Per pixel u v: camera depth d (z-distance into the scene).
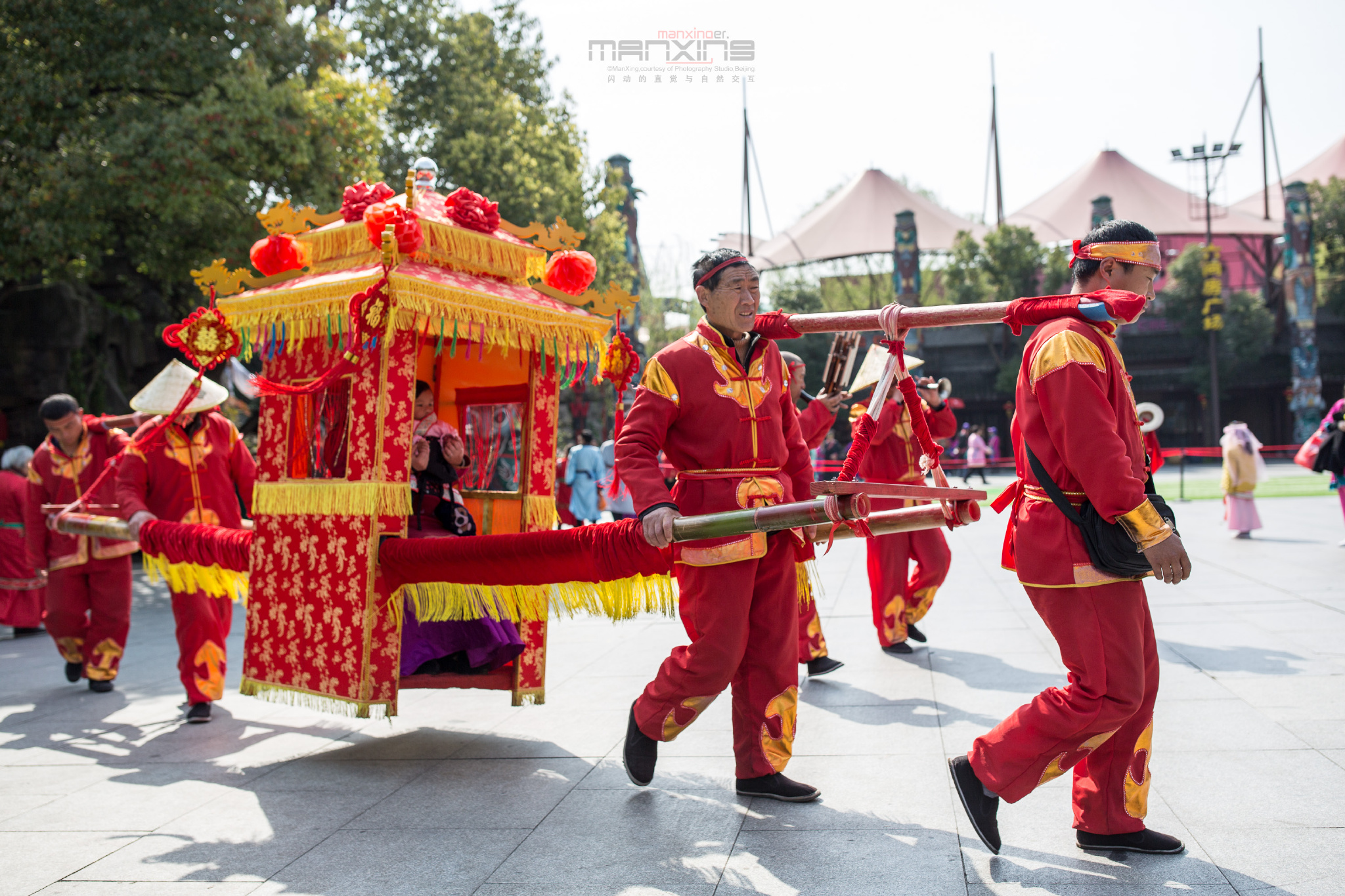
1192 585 7.18
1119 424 2.58
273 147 12.20
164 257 13.41
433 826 3.10
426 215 4.10
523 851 2.85
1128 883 2.46
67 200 11.45
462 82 17.12
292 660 3.98
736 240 42.50
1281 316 41.91
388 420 3.77
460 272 4.18
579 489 13.80
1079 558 2.54
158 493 5.02
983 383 42.19
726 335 3.26
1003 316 2.77
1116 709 2.51
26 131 11.66
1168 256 43.34
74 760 4.04
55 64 11.86
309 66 13.66
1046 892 2.42
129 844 3.02
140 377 16.23
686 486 3.21
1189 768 3.26
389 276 3.62
